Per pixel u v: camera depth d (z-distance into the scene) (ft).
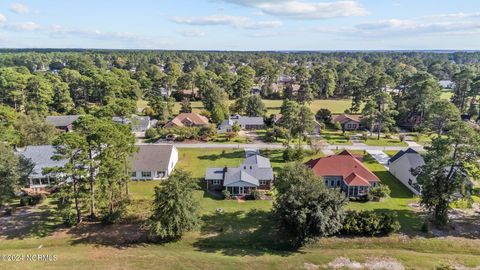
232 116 348.59
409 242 130.72
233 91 460.96
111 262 115.44
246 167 185.37
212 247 128.57
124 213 150.10
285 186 139.33
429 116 255.09
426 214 151.64
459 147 138.41
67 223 142.10
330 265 116.26
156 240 132.57
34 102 320.09
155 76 531.50
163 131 282.36
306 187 127.85
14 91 318.04
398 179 196.24
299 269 113.91
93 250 124.36
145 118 321.11
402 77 415.23
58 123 293.64
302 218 118.93
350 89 464.65
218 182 184.55
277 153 242.99
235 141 272.31
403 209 157.48
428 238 132.77
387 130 296.30
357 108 374.02
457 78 351.87
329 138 283.59
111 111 272.92
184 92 485.56
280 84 576.20
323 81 482.69
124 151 150.30
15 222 143.74
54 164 183.42
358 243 130.00
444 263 117.08
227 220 146.82
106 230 139.13
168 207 128.26
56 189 176.04
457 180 137.28
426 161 143.13
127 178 160.45
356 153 243.19
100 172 137.90
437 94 304.50
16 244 127.34
